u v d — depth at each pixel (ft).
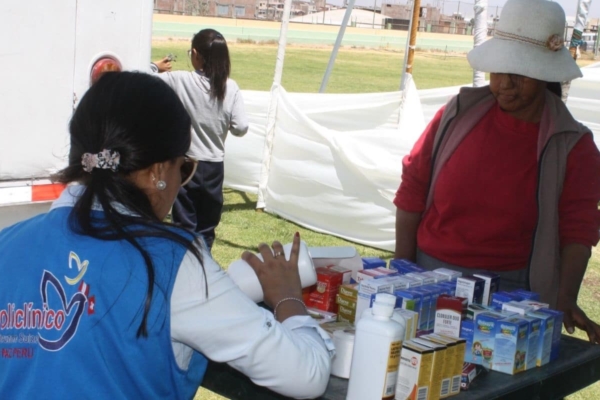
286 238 20.59
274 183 22.61
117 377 4.81
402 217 9.61
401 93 23.39
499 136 8.80
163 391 4.99
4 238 5.23
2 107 8.31
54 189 8.84
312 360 5.31
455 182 8.91
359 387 5.66
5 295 4.98
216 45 16.40
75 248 4.92
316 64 100.22
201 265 4.96
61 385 4.77
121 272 4.81
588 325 8.12
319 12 193.26
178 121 5.05
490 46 8.43
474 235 8.86
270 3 185.98
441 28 186.80
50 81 8.55
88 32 8.71
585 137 8.71
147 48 9.19
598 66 30.14
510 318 6.72
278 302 6.02
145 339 4.79
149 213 5.05
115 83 5.03
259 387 5.83
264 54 110.83
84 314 4.80
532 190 8.68
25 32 8.29
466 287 7.38
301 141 21.45
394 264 8.16
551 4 8.45
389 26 186.29
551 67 8.14
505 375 6.61
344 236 20.84
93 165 4.90
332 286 7.22
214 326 4.95
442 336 6.18
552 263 8.66
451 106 9.14
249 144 23.52
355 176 20.29
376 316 5.70
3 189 8.52
